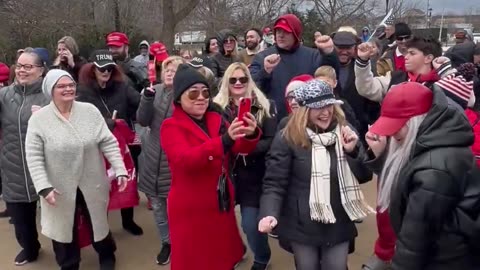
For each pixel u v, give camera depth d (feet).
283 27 14.92
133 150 16.84
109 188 13.56
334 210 10.09
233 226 10.67
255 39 24.86
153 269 14.35
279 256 15.02
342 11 82.53
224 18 80.02
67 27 71.20
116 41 21.42
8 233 17.33
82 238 13.42
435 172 6.59
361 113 16.92
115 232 17.12
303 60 15.16
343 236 10.21
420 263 6.93
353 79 16.93
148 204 19.33
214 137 10.26
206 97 9.97
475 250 6.95
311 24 81.61
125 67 21.18
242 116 9.33
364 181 10.39
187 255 10.29
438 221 6.72
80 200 12.94
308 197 10.09
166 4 60.95
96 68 15.20
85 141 12.51
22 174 14.08
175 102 10.14
